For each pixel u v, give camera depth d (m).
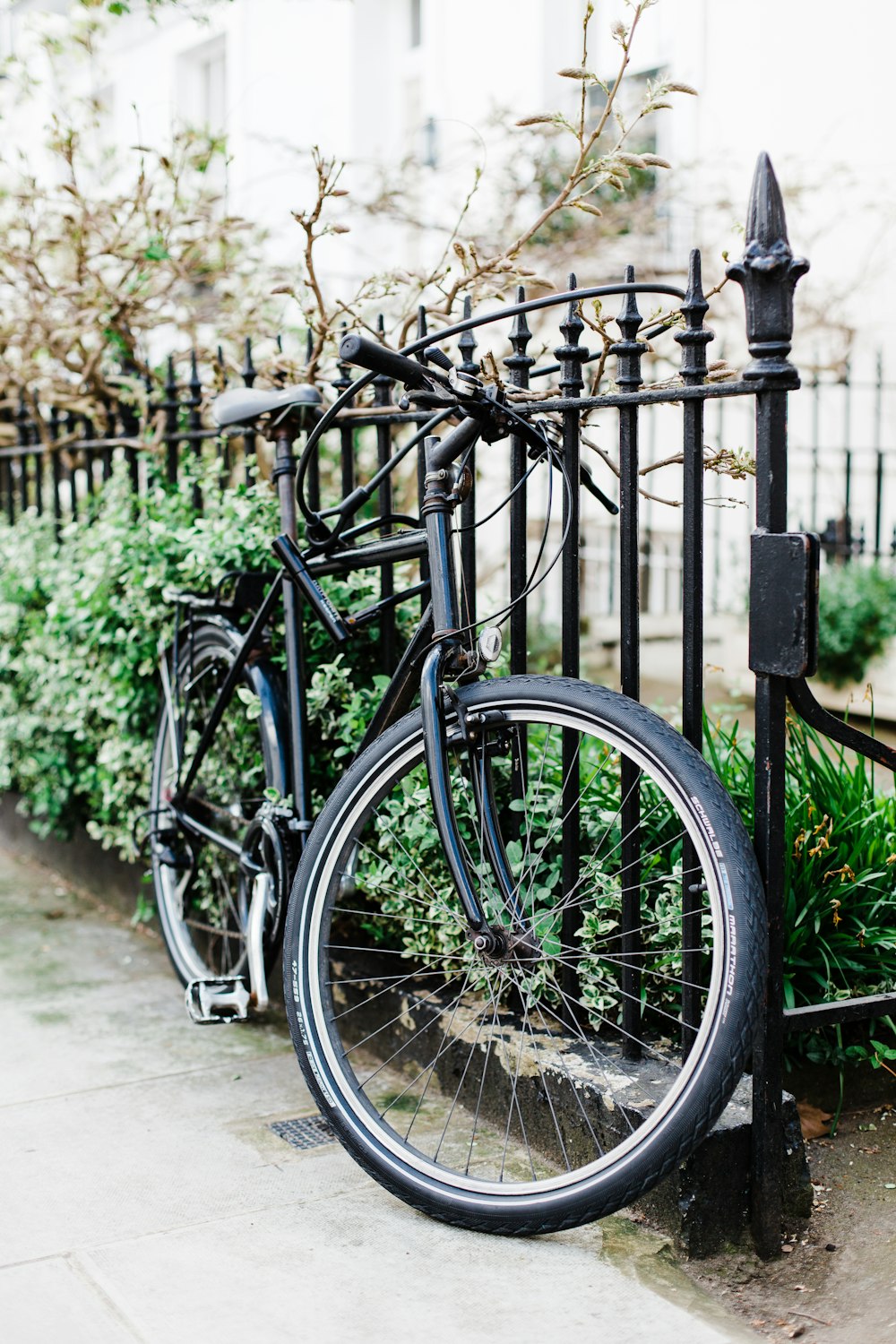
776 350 2.10
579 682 2.34
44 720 4.33
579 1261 2.19
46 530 4.67
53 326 4.63
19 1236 2.27
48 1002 3.45
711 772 2.18
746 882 2.09
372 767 2.53
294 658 3.00
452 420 3.10
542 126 6.27
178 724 3.50
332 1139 2.67
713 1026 2.06
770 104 6.96
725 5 7.12
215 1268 2.16
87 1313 2.03
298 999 2.51
